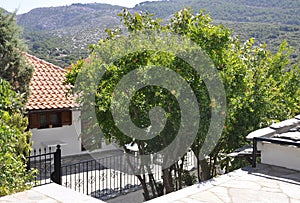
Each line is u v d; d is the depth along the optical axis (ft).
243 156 23.66
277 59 37.27
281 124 24.82
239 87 28.94
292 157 21.95
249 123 31.17
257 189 18.58
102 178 38.09
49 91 48.70
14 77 40.86
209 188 18.84
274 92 35.01
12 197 18.95
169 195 17.90
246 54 36.01
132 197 35.19
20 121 32.40
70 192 19.67
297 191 18.28
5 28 40.57
